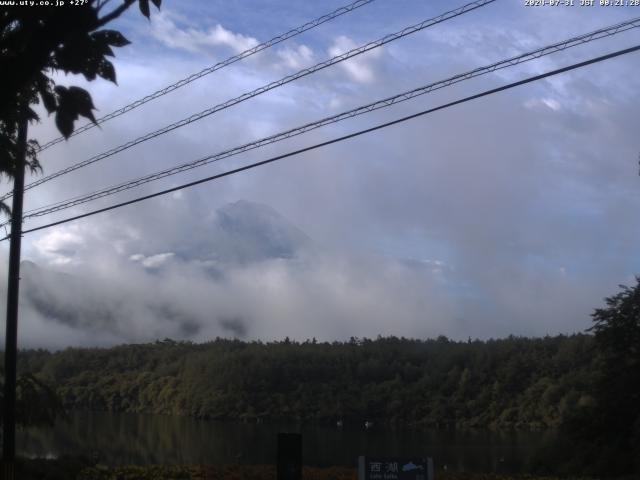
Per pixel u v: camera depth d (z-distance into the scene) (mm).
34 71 5227
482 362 95125
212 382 98125
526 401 84812
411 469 12156
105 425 77062
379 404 93438
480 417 86250
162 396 100688
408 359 106062
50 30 5191
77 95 5332
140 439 62594
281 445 13273
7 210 18094
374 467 12172
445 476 22266
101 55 5535
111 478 20875
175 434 69438
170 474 21266
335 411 92750
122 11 5496
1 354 29609
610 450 31016
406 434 77375
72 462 22484
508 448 59406
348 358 103438
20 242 18141
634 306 33344
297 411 93000
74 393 101562
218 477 20844
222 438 65625
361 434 76625
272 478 20531
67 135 5371
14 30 5691
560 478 25875
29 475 20531
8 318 17953
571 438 33344
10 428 17641
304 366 102875
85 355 113000
